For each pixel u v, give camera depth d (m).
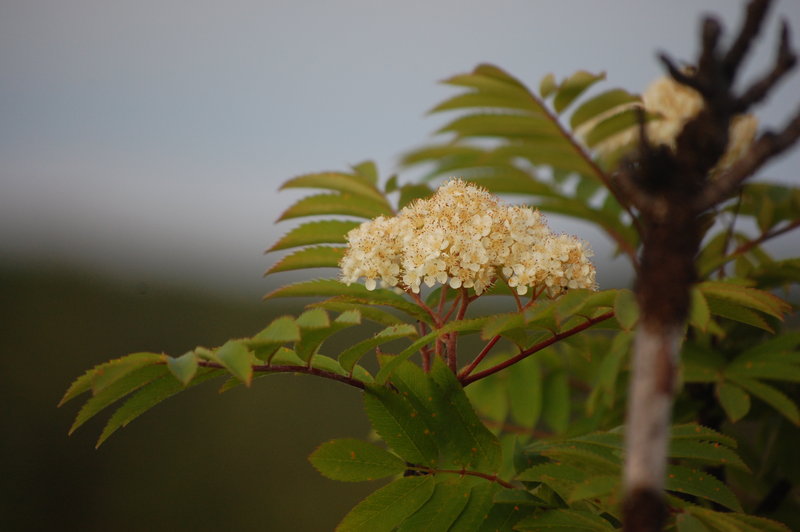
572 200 0.86
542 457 0.86
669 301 0.57
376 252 0.84
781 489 0.97
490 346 0.84
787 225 0.93
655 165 0.60
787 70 0.60
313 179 0.91
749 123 0.96
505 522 0.82
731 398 0.90
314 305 0.84
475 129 0.88
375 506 0.81
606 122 0.87
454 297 0.89
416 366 0.83
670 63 0.62
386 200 0.91
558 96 0.87
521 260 0.83
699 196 0.59
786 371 0.90
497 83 0.87
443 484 0.82
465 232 0.83
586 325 0.82
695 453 0.82
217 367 0.80
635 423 0.57
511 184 0.87
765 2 0.60
